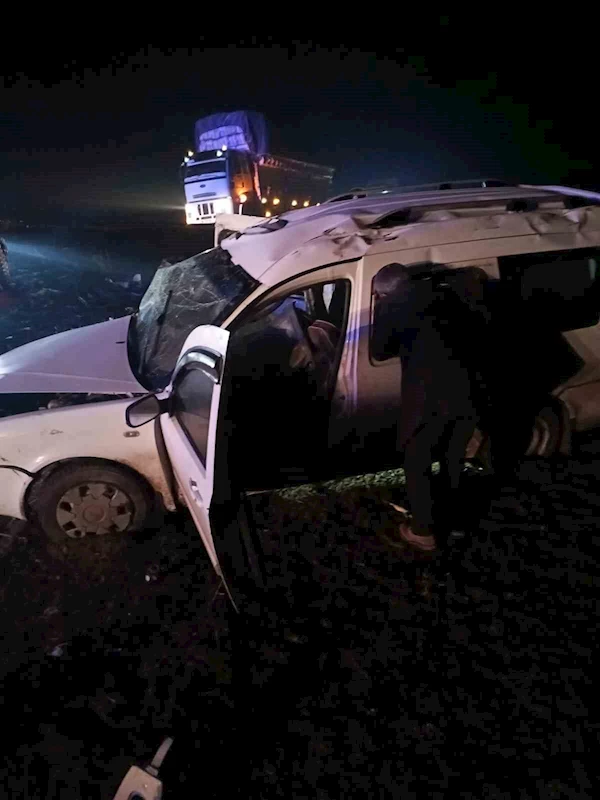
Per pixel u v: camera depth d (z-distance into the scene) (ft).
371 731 7.61
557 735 7.45
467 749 7.34
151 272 35.65
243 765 7.29
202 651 8.90
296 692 8.18
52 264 37.73
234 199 46.52
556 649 8.68
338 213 11.16
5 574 10.53
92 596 10.00
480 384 9.29
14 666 8.76
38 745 7.64
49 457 10.02
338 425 10.24
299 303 13.57
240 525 8.81
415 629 9.10
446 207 10.96
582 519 11.25
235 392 10.81
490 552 10.57
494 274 10.19
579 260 10.81
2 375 11.41
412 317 9.05
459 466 10.24
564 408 11.59
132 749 7.56
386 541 10.93
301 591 9.86
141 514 10.80
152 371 10.80
